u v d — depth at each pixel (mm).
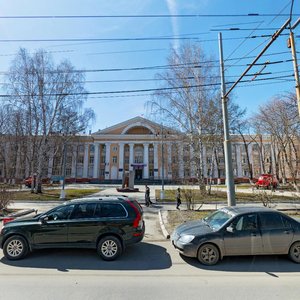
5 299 4590
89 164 72250
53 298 4645
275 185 35281
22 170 49969
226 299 4656
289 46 7754
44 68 27656
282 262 6895
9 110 28734
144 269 6332
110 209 7438
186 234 7074
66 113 28641
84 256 7359
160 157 66312
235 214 7168
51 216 7289
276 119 38531
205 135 24828
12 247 7027
